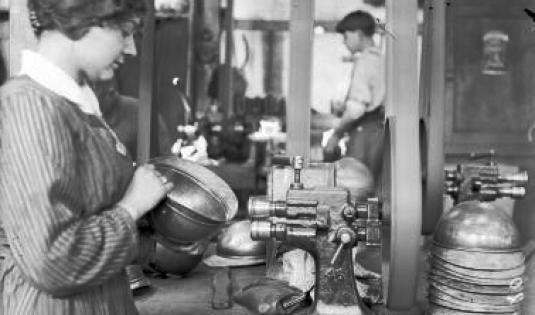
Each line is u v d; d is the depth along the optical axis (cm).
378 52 577
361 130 571
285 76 616
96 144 117
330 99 606
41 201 103
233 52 613
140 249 155
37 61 112
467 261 173
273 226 162
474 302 173
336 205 162
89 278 111
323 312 166
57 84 112
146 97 277
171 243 152
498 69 549
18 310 115
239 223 262
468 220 178
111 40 117
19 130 105
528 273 252
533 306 202
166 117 562
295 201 161
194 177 149
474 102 552
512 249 175
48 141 106
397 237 161
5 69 504
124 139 392
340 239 159
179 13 580
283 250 208
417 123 167
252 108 608
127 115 402
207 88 603
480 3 543
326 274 166
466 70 550
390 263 164
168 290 216
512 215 393
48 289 108
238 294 191
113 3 113
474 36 548
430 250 187
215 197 147
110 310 124
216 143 546
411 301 168
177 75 578
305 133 264
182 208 142
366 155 559
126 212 120
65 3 109
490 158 268
